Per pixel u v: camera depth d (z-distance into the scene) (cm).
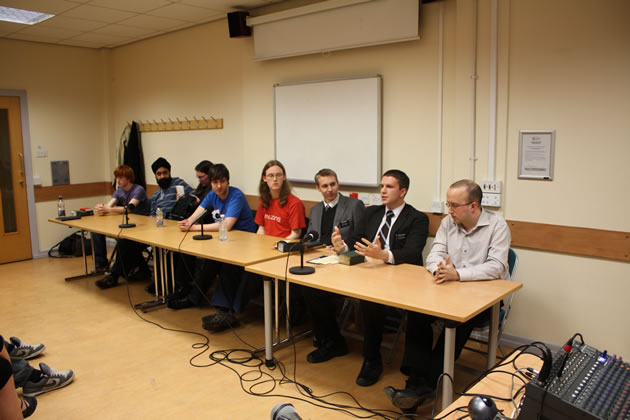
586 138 289
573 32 289
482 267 246
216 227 393
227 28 500
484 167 328
